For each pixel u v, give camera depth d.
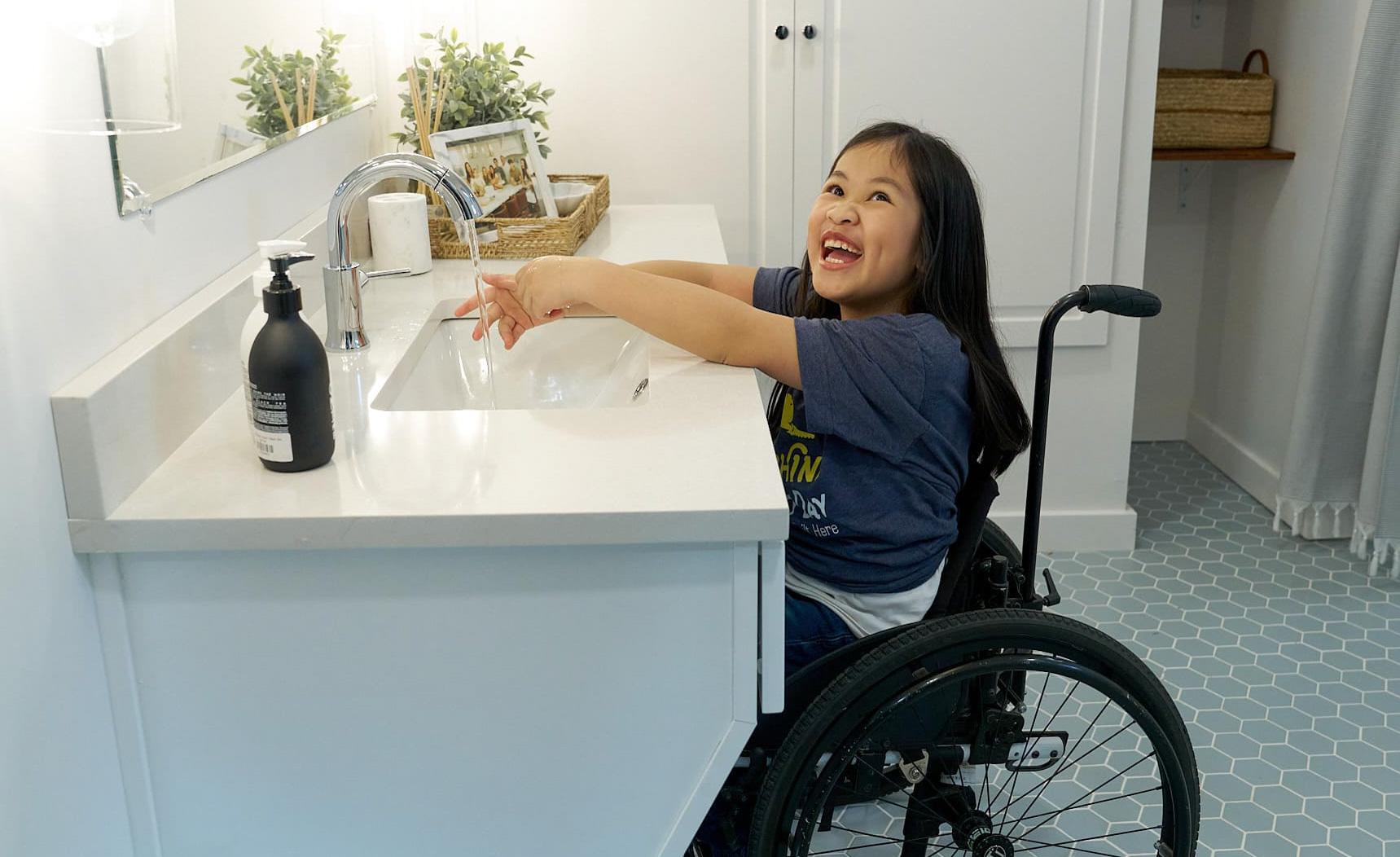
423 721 1.15
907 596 1.38
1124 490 2.74
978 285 1.41
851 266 1.39
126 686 1.12
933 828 1.45
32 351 0.97
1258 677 2.23
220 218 1.34
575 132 2.44
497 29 2.37
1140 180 2.52
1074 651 1.29
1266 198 3.00
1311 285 2.79
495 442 1.19
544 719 1.15
